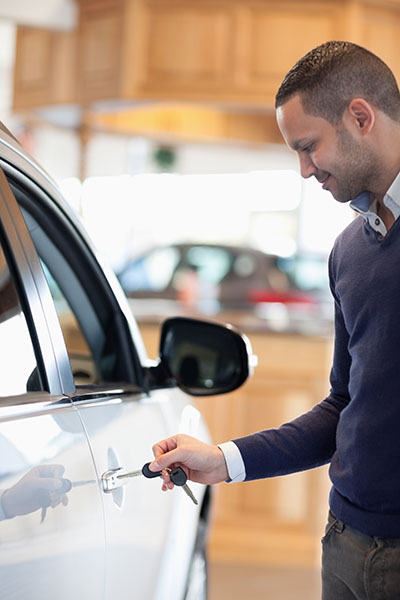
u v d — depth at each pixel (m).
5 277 1.43
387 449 1.54
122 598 1.61
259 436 1.77
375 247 1.60
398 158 1.61
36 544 1.26
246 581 4.67
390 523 1.55
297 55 5.67
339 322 1.78
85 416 1.56
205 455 1.69
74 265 1.96
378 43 5.65
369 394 1.57
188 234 14.09
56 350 1.54
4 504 1.19
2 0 5.95
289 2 5.65
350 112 1.59
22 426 1.31
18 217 1.53
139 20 5.89
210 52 5.80
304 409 5.08
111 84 6.00
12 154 1.65
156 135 7.56
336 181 1.64
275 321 5.45
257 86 5.73
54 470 1.35
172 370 2.25
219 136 7.42
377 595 1.57
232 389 2.19
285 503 5.14
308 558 5.07
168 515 1.96
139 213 13.74
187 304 6.88
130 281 8.88
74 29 6.20
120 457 1.65
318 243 13.62
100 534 1.50
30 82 6.58
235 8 5.72
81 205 7.66
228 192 14.10
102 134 7.75
